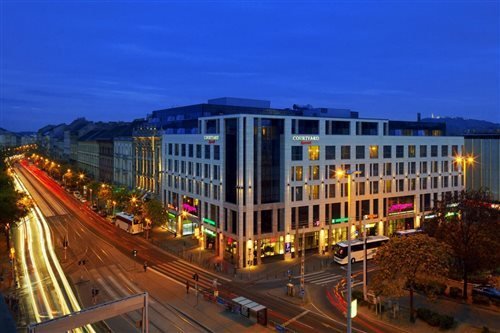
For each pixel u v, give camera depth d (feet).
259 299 157.58
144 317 87.61
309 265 203.51
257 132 206.08
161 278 181.47
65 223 300.20
